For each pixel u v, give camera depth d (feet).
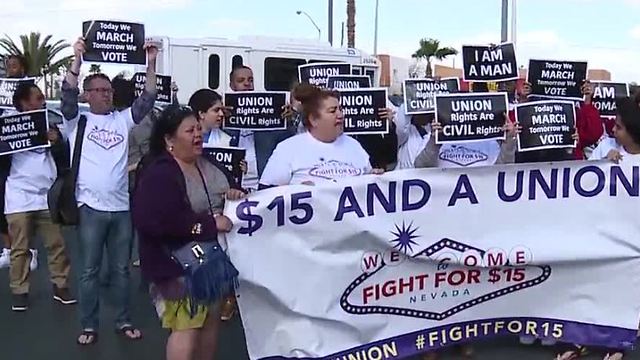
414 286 17.99
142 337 21.66
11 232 24.43
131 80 26.18
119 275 21.40
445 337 18.40
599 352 19.76
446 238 18.01
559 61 25.07
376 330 17.76
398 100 30.35
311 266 17.04
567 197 18.57
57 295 25.32
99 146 20.47
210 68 59.21
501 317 18.75
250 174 24.06
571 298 18.93
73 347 20.83
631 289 18.94
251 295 16.76
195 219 15.01
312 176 17.33
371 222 17.42
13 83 27.40
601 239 18.74
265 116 23.85
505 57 22.16
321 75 27.12
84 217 20.48
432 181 17.79
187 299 14.97
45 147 24.02
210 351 16.33
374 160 22.71
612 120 26.09
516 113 19.16
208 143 23.08
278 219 16.72
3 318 23.63
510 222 18.39
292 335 17.03
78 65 20.85
